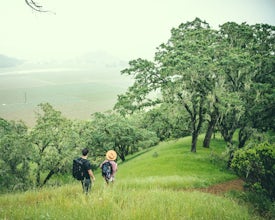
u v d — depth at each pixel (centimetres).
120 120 5044
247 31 3519
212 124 3806
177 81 3219
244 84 3328
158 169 3241
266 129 3303
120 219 734
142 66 3316
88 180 1146
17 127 5281
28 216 769
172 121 3862
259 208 1411
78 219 734
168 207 858
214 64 3006
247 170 1716
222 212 910
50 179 4856
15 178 4238
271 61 3269
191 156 3547
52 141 4491
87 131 4962
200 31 3606
